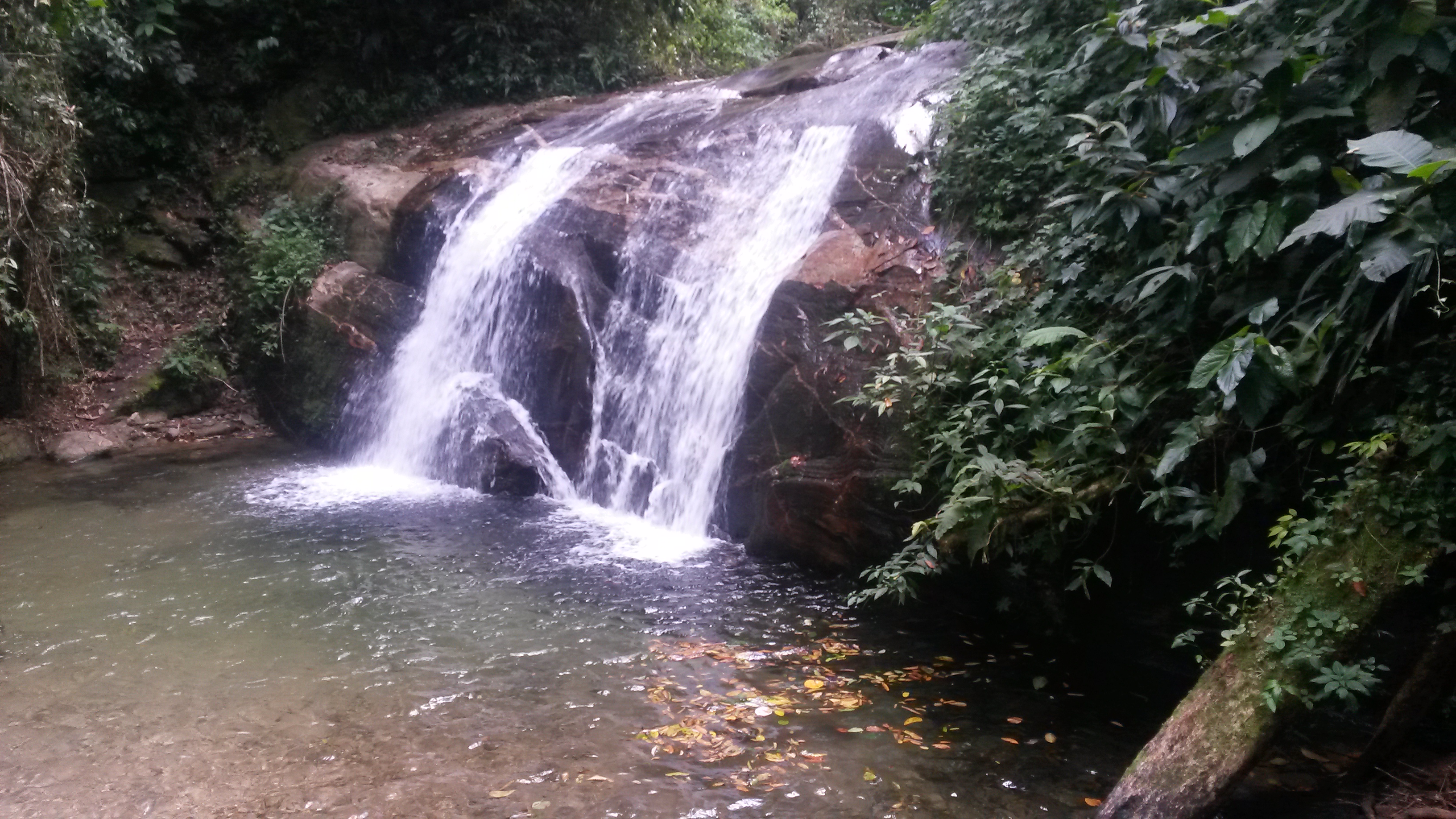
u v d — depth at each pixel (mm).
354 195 12109
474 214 10727
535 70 14695
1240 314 4508
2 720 4945
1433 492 3836
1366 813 4008
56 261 11070
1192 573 5133
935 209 7648
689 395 8125
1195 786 3840
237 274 12305
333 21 14344
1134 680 5312
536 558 7355
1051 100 6984
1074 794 4266
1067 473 5055
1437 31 4031
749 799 4230
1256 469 4699
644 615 6238
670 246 9062
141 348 12031
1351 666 3861
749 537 7320
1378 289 4246
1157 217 5137
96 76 12930
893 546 6223
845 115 9328
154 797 4277
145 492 9203
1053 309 5922
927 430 6062
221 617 6258
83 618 6250
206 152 13688
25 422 10703
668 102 12461
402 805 4195
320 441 11031
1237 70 4453
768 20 19375
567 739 4742
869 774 4426
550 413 9359
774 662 5574
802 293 7230
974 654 5641
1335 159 4422
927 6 14469
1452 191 3607
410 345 10586
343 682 5359
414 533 7969
